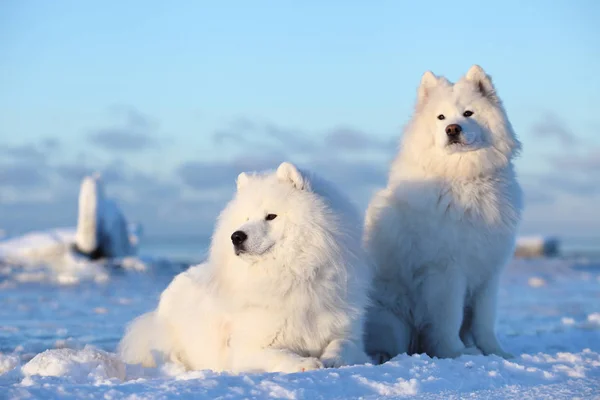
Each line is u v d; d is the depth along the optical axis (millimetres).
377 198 6832
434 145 6586
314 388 4227
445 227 6348
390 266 6656
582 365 5457
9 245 20703
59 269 18578
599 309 11727
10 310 10570
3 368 5645
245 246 5125
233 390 4082
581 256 35969
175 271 19109
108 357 5285
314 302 5285
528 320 10117
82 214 20125
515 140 6676
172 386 4145
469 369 4977
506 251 6578
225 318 5500
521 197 6730
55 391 3963
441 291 6445
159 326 6043
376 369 4797
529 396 4168
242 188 5613
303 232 5242
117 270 18656
